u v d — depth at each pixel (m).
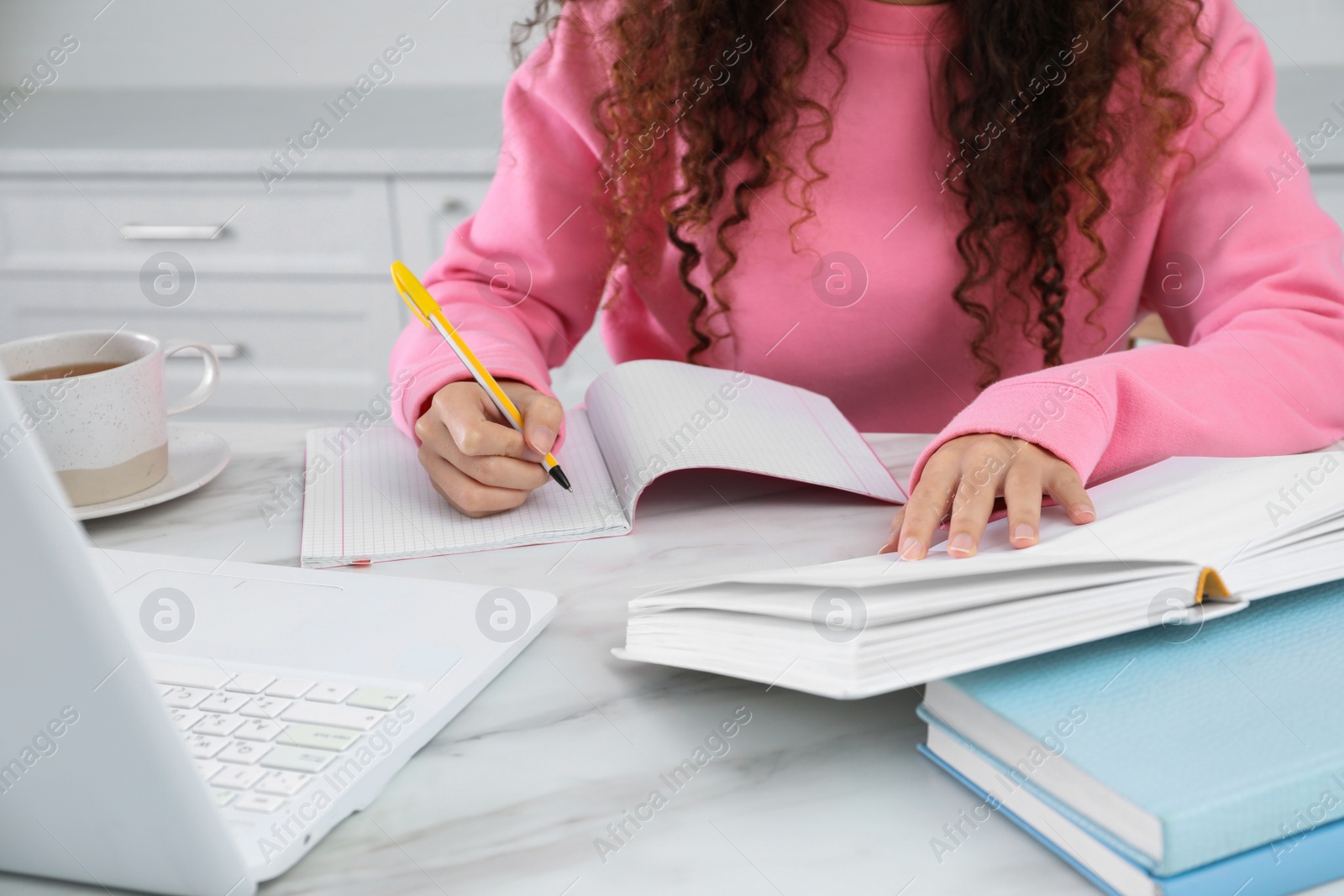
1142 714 0.43
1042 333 1.13
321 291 2.33
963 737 0.46
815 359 1.16
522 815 0.45
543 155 1.13
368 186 2.22
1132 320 1.14
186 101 2.68
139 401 0.77
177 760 0.35
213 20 2.70
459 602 0.61
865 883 0.40
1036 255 1.07
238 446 0.92
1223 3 1.10
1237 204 1.03
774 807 0.45
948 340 1.15
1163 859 0.37
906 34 1.04
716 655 0.51
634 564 0.69
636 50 1.07
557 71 1.12
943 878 0.40
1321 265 0.96
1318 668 0.46
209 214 2.29
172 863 0.38
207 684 0.51
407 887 0.41
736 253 1.10
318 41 2.73
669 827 0.44
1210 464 0.68
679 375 0.91
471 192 2.21
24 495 0.30
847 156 1.08
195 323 2.38
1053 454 0.67
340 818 0.44
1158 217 1.08
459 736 0.50
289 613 0.59
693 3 1.03
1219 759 0.40
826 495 0.80
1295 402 0.83
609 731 0.51
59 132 2.39
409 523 0.75
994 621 0.47
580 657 0.58
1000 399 0.72
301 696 0.50
